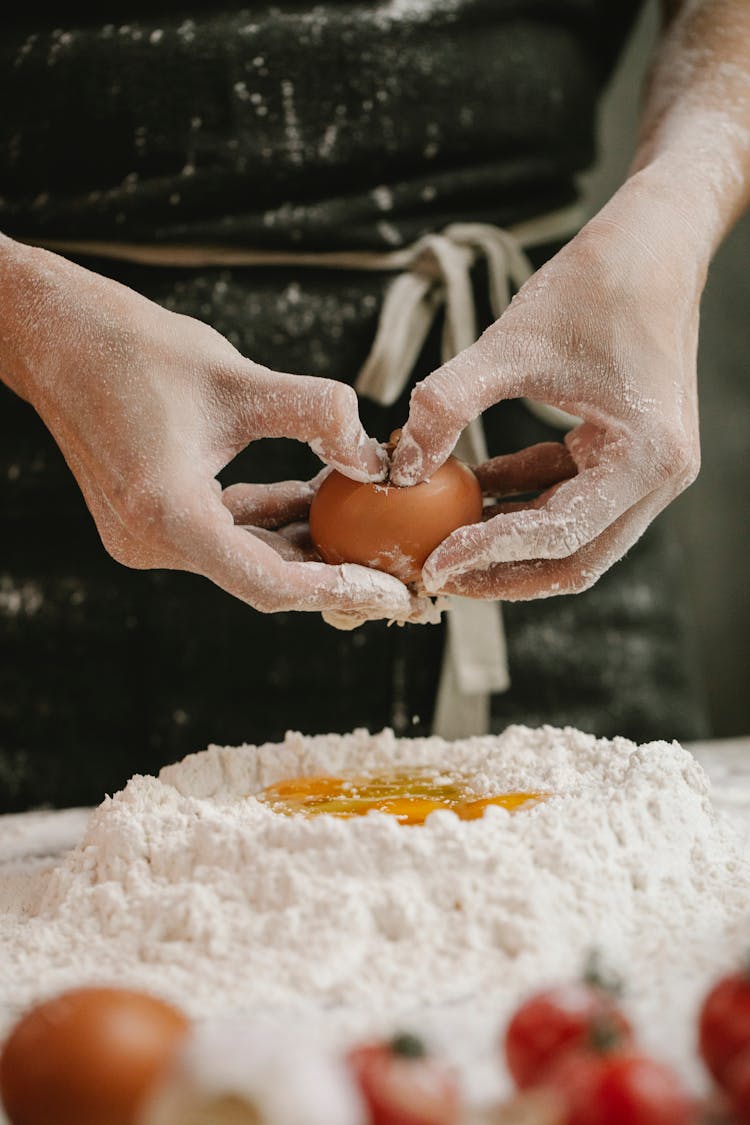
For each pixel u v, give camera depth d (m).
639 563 0.75
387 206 0.67
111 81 0.64
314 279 0.67
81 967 0.41
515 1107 0.30
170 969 0.40
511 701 0.73
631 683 0.74
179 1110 0.27
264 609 0.45
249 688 0.69
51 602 0.69
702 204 0.51
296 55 0.65
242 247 0.66
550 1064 0.31
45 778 0.70
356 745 0.54
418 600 0.49
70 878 0.46
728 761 0.67
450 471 0.47
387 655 0.69
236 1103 0.27
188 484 0.45
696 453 0.47
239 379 0.46
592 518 0.45
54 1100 0.31
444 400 0.45
